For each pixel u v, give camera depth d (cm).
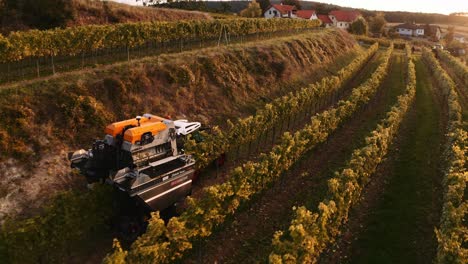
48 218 975
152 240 900
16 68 2034
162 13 3838
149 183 1109
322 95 2545
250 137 1744
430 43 9319
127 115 1853
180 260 1047
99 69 1961
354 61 3719
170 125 1209
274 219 1299
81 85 1761
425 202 1434
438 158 1859
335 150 1952
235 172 1175
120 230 1127
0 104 1466
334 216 1084
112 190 1099
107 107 1802
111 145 1129
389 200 1447
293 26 4825
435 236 1225
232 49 2797
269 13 8800
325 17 9944
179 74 2227
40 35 1923
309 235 940
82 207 1039
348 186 1147
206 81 2375
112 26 2364
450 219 1059
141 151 1132
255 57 2889
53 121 1561
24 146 1402
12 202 1216
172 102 2095
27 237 930
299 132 1597
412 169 1723
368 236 1221
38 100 1577
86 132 1628
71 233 1020
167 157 1218
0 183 1256
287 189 1514
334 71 3841
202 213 1026
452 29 10906
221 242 1164
